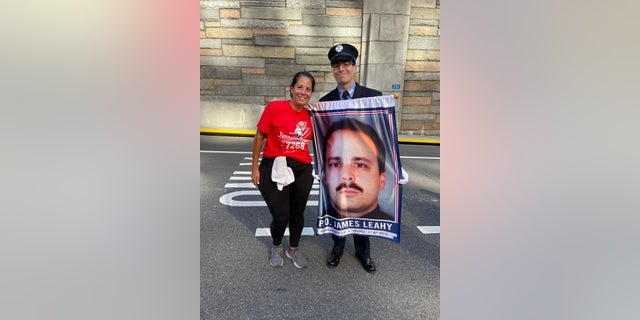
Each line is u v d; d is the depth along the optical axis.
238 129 8.27
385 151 2.08
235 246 2.57
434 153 6.81
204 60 8.05
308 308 1.91
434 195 3.97
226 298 1.96
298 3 8.04
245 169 4.72
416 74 8.77
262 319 1.81
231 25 7.98
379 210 2.13
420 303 1.99
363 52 8.41
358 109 2.07
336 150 2.15
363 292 2.07
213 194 3.68
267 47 8.16
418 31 8.54
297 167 2.04
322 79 8.39
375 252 2.58
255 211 3.24
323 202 2.22
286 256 2.42
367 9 8.12
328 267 2.31
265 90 8.34
